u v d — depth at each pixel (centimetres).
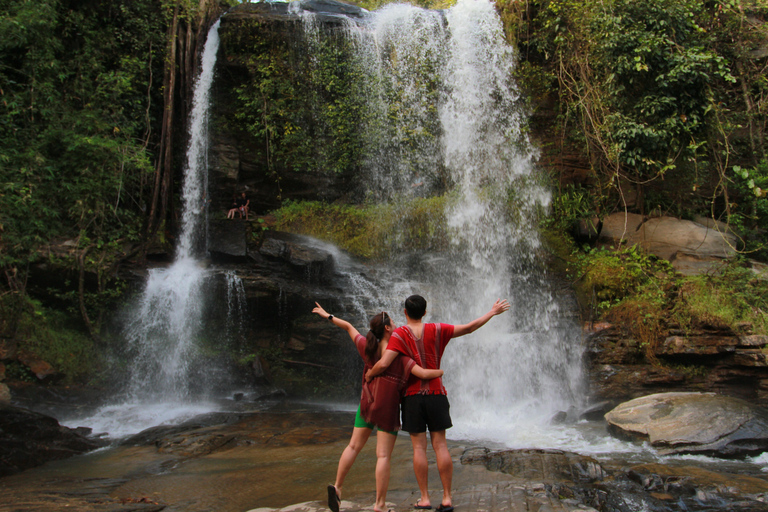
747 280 1098
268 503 475
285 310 1219
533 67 1505
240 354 1218
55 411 939
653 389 1014
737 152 1440
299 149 1555
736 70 1436
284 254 1259
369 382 396
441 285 1284
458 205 1404
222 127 1550
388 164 1558
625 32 1300
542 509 401
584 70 1368
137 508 455
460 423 953
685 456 669
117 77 1381
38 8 1274
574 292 1214
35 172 1216
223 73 1566
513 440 791
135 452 727
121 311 1193
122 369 1130
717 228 1312
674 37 1309
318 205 1498
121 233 1302
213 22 1627
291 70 1553
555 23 1441
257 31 1545
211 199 1503
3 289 1086
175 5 1493
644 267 1187
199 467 630
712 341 1009
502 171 1484
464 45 1559
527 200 1411
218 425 880
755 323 999
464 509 405
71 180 1271
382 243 1390
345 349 1183
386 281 1277
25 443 675
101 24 1469
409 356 397
